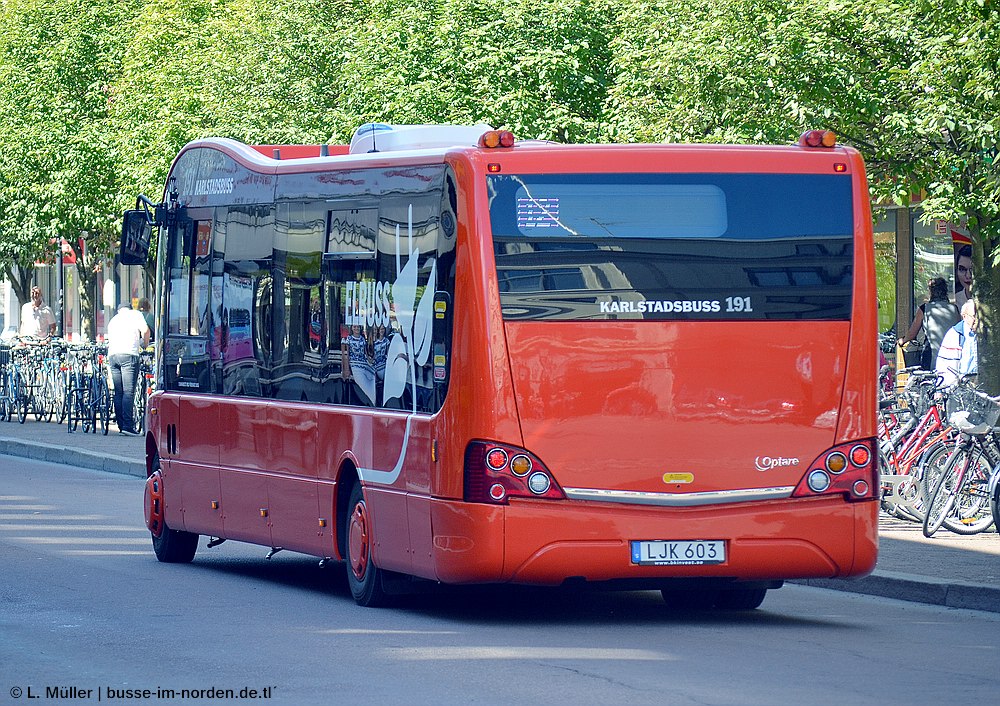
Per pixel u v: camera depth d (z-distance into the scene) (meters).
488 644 17.53
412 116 41.56
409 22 43.09
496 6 42.38
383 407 19.94
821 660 16.73
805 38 30.38
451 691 14.74
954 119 29.06
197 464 24.67
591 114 42.06
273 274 22.70
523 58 41.22
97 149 61.66
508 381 18.19
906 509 26.69
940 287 38.91
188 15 56.22
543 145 18.94
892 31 29.81
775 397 18.67
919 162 31.48
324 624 18.95
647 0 33.97
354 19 47.06
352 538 20.66
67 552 25.83
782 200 18.81
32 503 33.38
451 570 18.41
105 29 64.44
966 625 19.44
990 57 27.95
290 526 22.17
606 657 16.70
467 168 18.39
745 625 19.30
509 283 18.27
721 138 31.44
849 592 22.50
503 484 18.14
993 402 25.72
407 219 19.58
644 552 18.34
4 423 55.09
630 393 18.38
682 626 19.14
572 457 18.27
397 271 19.70
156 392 26.27
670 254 18.53
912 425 27.50
